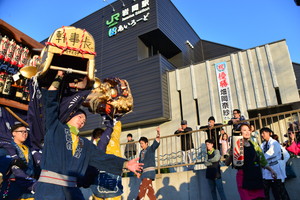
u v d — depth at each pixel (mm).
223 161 6352
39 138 1982
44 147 1845
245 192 3561
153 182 6852
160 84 13055
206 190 5977
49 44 1709
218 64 12547
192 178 6309
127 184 7168
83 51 1803
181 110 12977
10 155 3113
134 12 15336
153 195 5281
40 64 1762
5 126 3152
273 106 10797
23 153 3248
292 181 5031
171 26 15492
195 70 13164
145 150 5637
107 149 3539
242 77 11773
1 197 3033
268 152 4695
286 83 10750
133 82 13984
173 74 13758
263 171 4629
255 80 11445
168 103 13180
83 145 2072
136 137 13656
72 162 1922
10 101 2900
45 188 1734
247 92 11445
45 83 1898
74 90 2092
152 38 14820
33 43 3180
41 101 1839
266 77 11250
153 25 14086
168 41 15008
